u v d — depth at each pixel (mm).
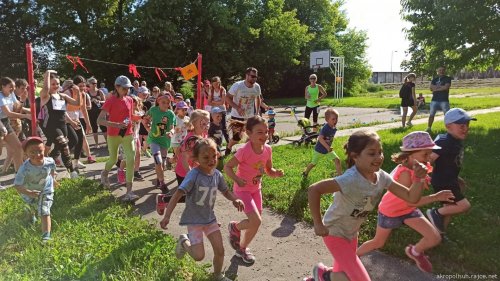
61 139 7617
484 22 11984
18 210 5801
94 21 32000
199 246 3867
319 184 3188
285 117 20406
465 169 7582
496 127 12852
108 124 6449
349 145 3219
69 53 31547
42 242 4691
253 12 37250
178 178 5648
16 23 33906
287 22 36812
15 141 7898
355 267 3285
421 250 3980
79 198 6441
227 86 38562
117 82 6492
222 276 3979
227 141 10938
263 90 41500
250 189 4527
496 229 4820
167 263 4102
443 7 12305
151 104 12828
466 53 12844
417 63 14602
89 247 4508
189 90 34719
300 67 42594
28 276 3848
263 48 37250
